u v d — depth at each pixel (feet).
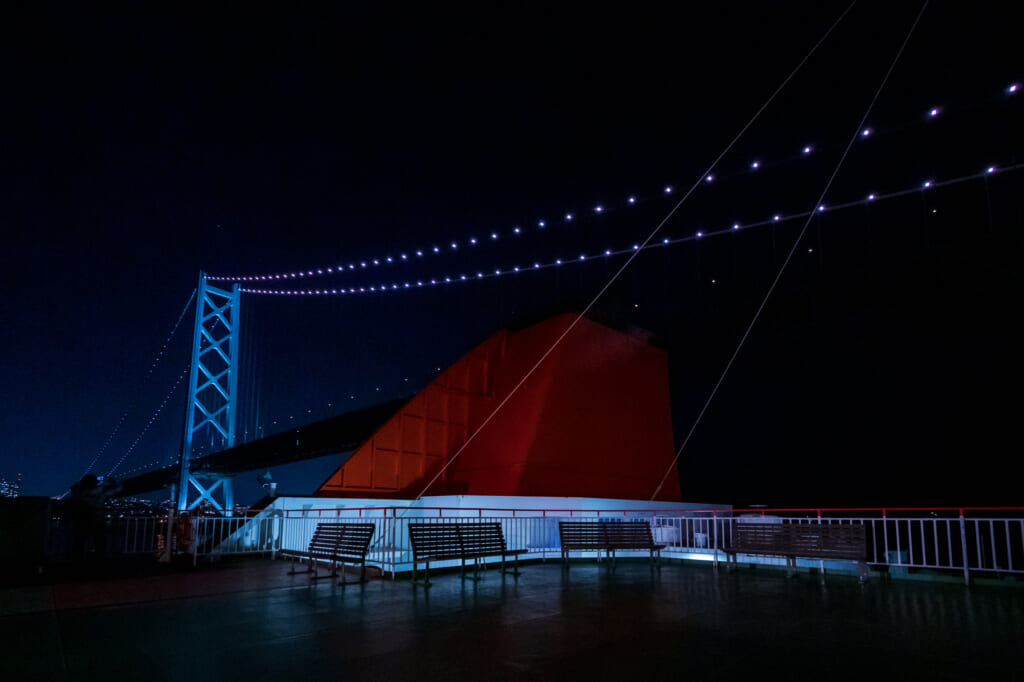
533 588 27.73
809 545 31.35
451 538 29.37
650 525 42.73
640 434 64.54
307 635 18.39
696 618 20.95
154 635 18.35
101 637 18.11
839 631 18.95
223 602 23.77
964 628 19.43
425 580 28.14
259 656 16.12
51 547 33.12
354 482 55.67
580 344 60.23
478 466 57.41
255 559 37.45
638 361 67.15
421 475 58.34
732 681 14.07
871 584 29.04
